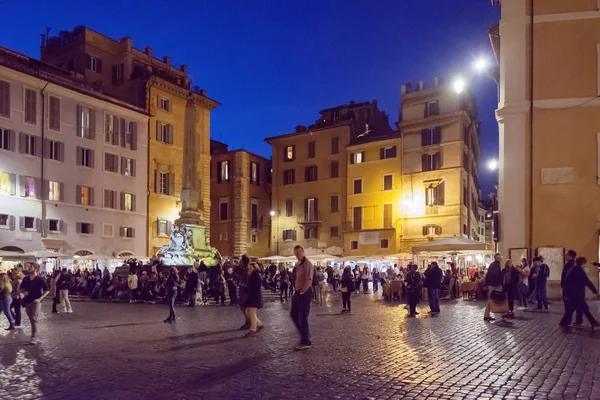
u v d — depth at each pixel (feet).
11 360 31.32
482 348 34.01
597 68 78.89
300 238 193.36
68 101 138.21
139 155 155.63
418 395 22.25
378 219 172.76
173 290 52.39
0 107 123.34
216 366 28.45
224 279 84.23
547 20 81.35
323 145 190.70
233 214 199.62
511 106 81.46
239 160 200.44
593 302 68.23
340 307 71.10
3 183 122.72
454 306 69.21
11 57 134.31
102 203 144.25
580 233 77.20
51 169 132.87
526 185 80.02
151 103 160.04
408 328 45.21
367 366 28.25
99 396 22.65
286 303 79.05
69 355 32.73
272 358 30.71
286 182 199.31
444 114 159.22
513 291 53.42
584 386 23.52
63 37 168.04
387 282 90.43
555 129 79.71
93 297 94.89
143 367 28.45
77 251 136.87
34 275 41.73
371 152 176.55
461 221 154.92
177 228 95.50
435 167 160.25
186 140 98.32
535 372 26.63
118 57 166.81
